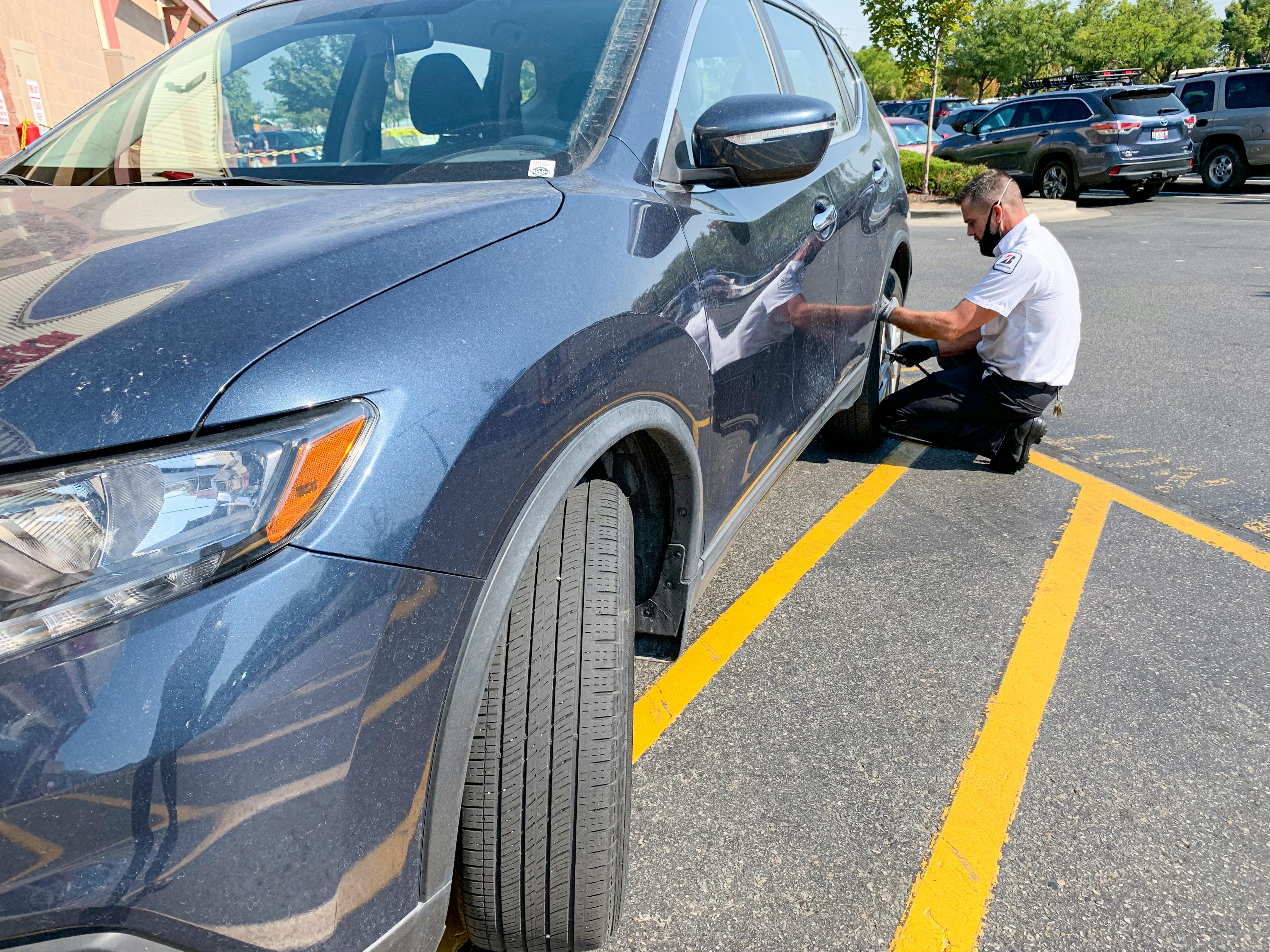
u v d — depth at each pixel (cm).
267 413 99
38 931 85
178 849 90
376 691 103
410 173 180
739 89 247
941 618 279
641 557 190
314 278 113
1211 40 5478
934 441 405
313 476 100
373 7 231
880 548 329
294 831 96
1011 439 393
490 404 118
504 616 121
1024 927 170
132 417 94
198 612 92
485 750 134
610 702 138
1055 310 368
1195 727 226
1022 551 324
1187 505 360
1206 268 877
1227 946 166
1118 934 168
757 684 247
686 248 178
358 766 102
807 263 256
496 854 135
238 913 94
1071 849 188
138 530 91
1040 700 238
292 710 96
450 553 112
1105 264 916
